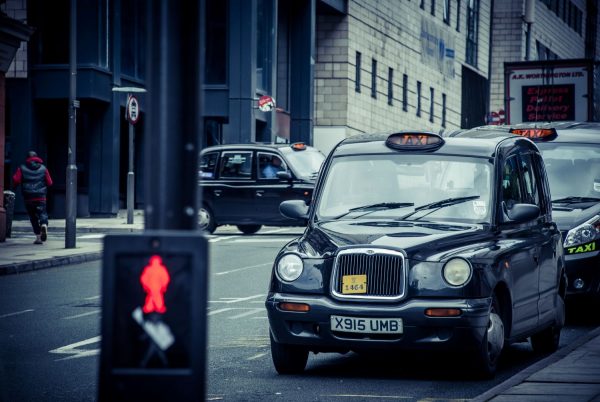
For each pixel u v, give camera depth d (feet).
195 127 21.53
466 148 68.69
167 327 20.43
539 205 73.77
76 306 98.78
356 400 55.11
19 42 175.73
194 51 21.57
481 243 62.95
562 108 175.11
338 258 61.11
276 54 290.35
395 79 370.94
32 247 161.79
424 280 60.03
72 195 159.12
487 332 61.11
